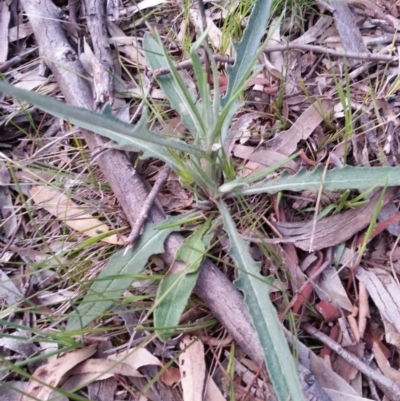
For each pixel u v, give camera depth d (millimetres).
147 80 490
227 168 388
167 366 346
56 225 433
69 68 460
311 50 476
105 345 370
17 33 530
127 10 535
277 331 319
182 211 422
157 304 345
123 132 250
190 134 457
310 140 447
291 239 385
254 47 409
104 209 426
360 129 445
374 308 373
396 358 355
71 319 356
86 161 442
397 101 458
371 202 388
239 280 341
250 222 404
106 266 377
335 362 354
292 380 296
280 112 465
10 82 504
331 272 384
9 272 414
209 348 365
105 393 355
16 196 451
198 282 361
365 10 515
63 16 505
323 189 380
